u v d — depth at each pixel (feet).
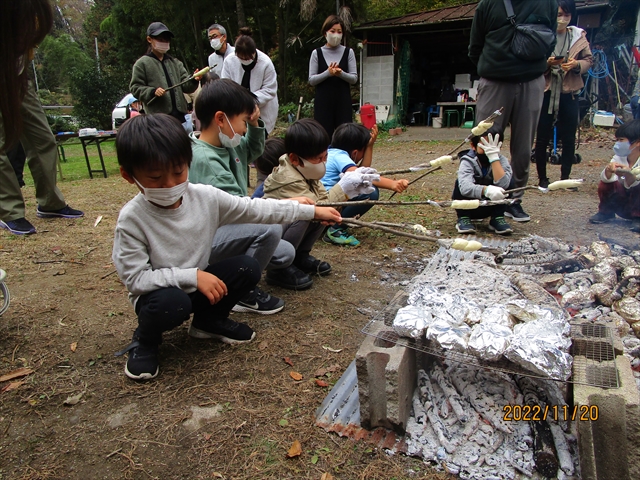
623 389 5.05
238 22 53.67
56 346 8.28
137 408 6.68
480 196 13.07
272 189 10.31
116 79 57.93
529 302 6.70
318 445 5.96
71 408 6.72
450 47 54.70
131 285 6.93
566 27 17.42
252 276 7.80
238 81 17.33
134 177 6.62
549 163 24.25
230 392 6.95
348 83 20.47
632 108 26.73
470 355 5.64
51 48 93.97
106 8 109.40
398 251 12.71
